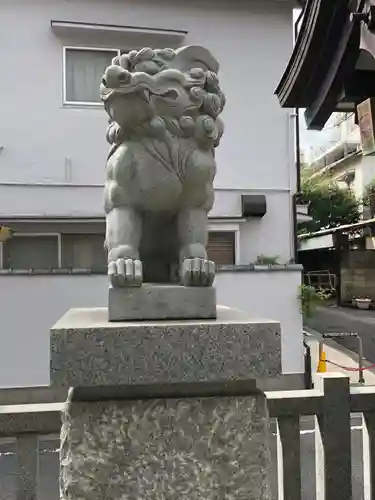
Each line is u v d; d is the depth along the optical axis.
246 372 1.64
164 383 1.70
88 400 1.69
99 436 1.67
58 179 7.34
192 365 1.62
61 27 7.19
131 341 1.60
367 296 17.70
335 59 3.16
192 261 1.88
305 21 3.18
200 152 2.03
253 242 7.79
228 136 7.75
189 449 1.71
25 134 7.27
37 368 6.13
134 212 2.00
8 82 7.23
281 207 7.86
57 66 7.34
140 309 1.78
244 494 1.72
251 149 7.80
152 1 7.59
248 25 7.79
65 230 7.39
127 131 1.99
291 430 2.47
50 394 6.12
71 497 1.66
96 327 1.60
